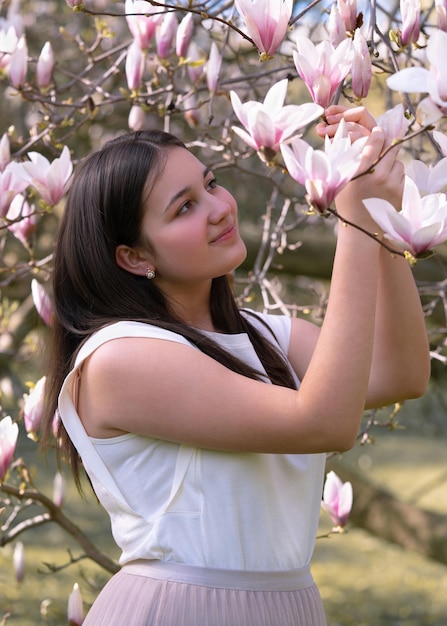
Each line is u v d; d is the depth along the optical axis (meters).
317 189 1.44
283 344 2.10
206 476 1.79
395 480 10.19
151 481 1.82
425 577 7.70
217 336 1.94
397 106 1.63
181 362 1.72
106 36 2.99
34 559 7.27
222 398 1.68
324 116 1.70
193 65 2.65
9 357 4.65
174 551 1.79
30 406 2.41
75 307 1.97
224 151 3.06
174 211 1.84
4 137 2.37
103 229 1.90
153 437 1.79
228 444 1.70
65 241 1.96
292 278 5.67
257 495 1.81
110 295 1.92
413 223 1.42
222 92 2.71
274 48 1.70
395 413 2.79
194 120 2.93
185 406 1.71
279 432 1.65
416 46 1.84
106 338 1.80
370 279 1.65
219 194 1.91
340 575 7.79
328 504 2.54
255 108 1.48
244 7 1.68
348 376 1.62
